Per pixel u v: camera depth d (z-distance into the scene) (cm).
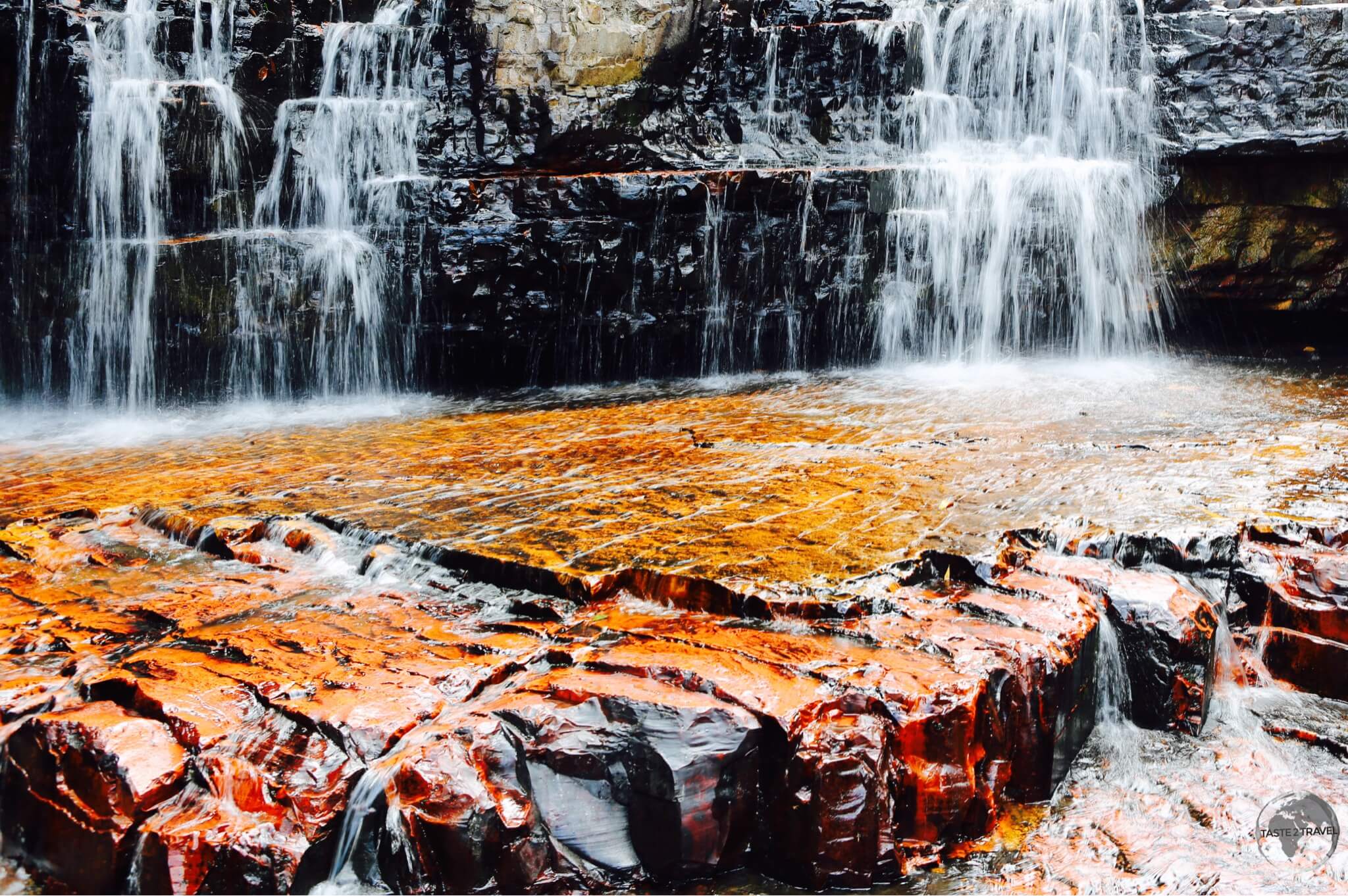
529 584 457
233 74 931
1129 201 1027
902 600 434
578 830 349
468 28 988
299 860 324
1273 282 1036
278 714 357
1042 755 393
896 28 1081
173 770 338
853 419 772
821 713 355
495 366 958
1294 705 455
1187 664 432
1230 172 1012
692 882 350
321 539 520
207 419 834
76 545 530
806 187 959
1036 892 350
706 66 1057
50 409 883
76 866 337
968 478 592
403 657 394
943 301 1023
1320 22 965
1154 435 691
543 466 648
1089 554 488
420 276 920
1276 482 567
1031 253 1024
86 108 868
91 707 365
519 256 922
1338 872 358
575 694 362
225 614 441
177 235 909
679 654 388
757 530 505
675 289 958
